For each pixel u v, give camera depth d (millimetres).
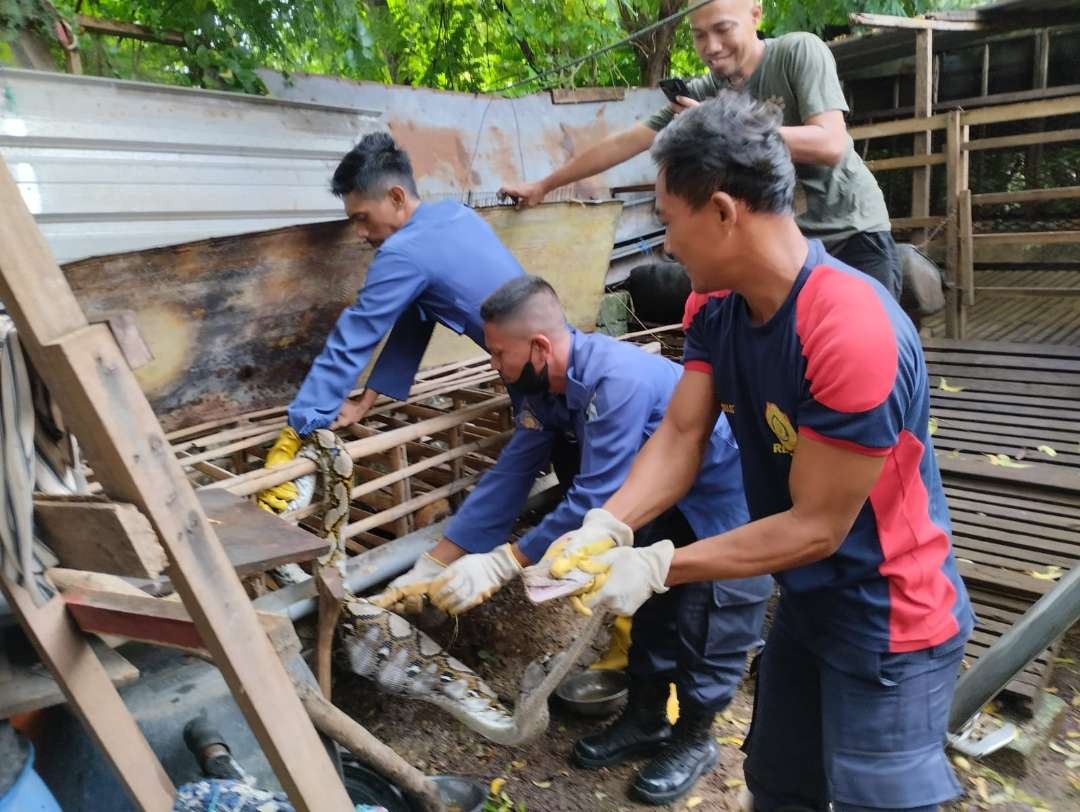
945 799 1657
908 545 1597
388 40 5379
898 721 1658
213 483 2656
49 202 3295
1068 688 3119
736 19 3180
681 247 1473
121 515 1099
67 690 1446
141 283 2693
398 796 2168
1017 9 6070
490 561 1952
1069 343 5008
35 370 1188
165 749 1849
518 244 3773
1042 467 3762
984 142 5270
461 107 5332
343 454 2535
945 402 4301
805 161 3047
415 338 3150
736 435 1749
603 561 1593
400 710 2992
